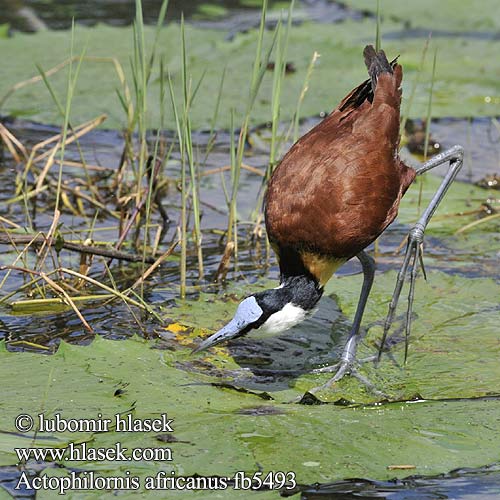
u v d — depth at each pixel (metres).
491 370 9.44
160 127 11.57
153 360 9.35
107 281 11.34
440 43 19.25
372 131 9.36
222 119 15.34
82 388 8.62
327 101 16.09
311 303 9.36
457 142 15.41
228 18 20.23
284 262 9.45
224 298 10.97
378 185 9.25
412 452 7.87
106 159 14.43
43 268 11.48
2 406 8.25
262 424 8.23
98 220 12.95
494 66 18.12
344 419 8.38
